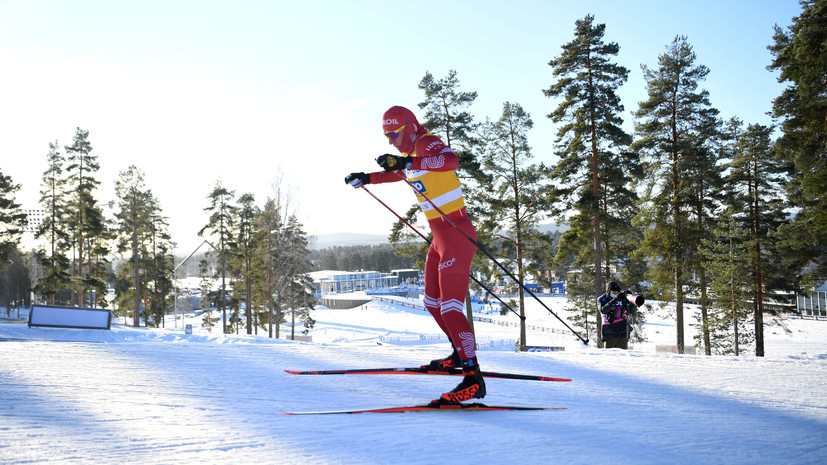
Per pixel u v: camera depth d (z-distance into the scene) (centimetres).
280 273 3872
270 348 686
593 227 2677
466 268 381
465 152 2697
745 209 3000
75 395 368
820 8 1720
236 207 5062
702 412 401
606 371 614
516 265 3106
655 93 2675
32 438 252
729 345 3109
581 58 2534
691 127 2683
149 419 305
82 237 4122
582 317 3781
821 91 1778
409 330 6112
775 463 257
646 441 293
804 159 1819
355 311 8250
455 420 330
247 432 279
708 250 2889
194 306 8981
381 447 256
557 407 404
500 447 264
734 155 3117
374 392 435
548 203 2852
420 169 365
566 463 241
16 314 8156
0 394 359
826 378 573
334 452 244
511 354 751
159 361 548
